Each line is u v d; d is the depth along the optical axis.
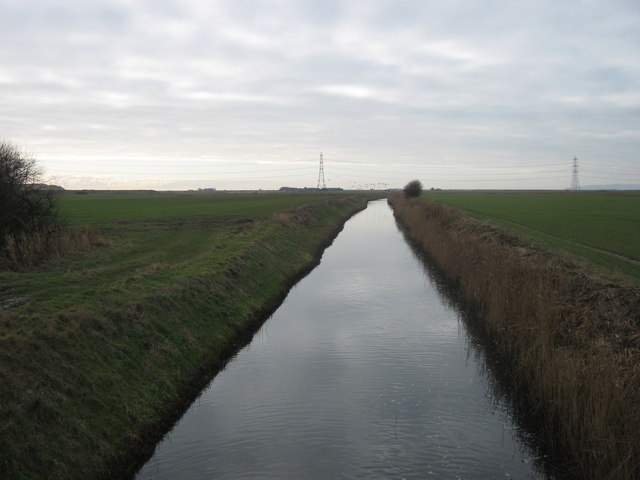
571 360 9.89
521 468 8.95
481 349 15.07
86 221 40.12
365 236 46.66
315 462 9.02
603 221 43.34
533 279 14.88
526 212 55.62
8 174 19.98
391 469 8.83
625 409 8.32
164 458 9.13
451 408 11.21
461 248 24.84
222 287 17.81
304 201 77.31
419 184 92.31
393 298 21.69
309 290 23.39
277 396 11.82
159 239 29.23
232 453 9.32
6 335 9.50
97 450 8.34
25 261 18.73
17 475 6.95
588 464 8.59
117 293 13.84
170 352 12.33
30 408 8.02
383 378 12.88
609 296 12.77
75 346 10.26
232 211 52.66
